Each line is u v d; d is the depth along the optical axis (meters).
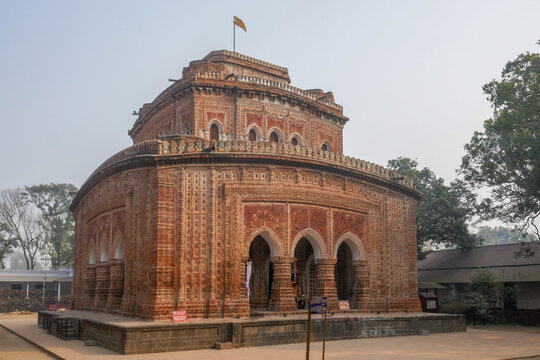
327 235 19.16
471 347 15.08
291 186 18.38
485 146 24.56
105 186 20.69
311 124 24.09
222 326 14.50
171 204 16.83
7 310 36.00
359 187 20.67
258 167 17.88
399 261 21.91
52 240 51.91
